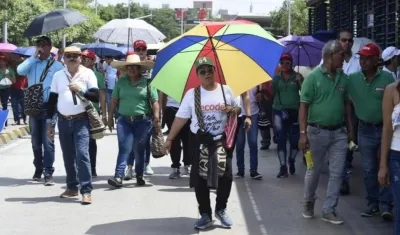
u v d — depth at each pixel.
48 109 8.62
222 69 6.74
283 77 10.07
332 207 7.20
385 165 5.48
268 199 8.51
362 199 8.43
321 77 6.90
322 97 6.91
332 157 7.10
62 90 8.13
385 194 7.21
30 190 9.09
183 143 10.23
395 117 5.29
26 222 7.31
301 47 12.09
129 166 9.86
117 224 7.22
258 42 6.71
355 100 7.14
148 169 10.46
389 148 5.44
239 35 6.67
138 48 9.95
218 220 7.29
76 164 8.48
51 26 9.83
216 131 6.56
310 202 7.39
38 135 9.55
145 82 9.10
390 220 7.24
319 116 6.96
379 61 7.09
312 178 7.26
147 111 9.17
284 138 10.14
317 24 20.66
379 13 13.04
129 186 9.39
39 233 6.86
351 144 7.18
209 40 6.75
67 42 39.41
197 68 6.52
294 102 10.05
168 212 7.79
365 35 14.27
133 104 9.08
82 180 8.18
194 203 8.27
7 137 15.35
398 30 11.41
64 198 8.55
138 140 9.20
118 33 14.32
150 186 9.41
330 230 6.94
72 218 7.49
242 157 10.09
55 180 9.86
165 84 6.81
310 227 7.06
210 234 6.77
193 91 6.64
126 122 9.19
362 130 7.23
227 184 6.85
